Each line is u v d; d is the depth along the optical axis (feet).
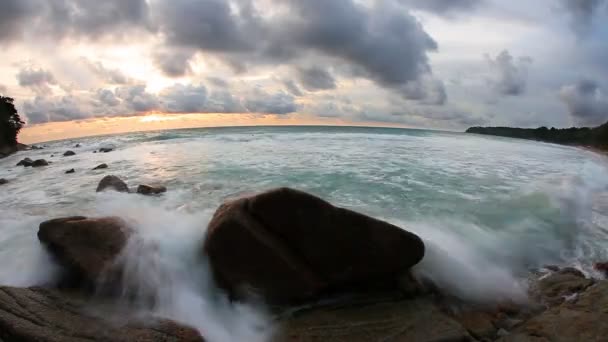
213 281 17.99
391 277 18.31
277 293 16.93
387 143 80.33
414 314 16.07
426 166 46.57
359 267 17.70
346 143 78.59
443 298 17.74
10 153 121.49
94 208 29.32
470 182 37.29
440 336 14.44
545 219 27.04
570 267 20.92
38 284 17.43
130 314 15.37
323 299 17.54
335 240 17.72
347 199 30.27
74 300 15.98
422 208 28.19
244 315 16.33
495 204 29.58
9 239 22.35
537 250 22.75
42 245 18.33
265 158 52.80
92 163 59.21
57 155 88.28
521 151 74.33
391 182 36.47
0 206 31.48
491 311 16.85
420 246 18.15
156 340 13.47
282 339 14.67
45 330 13.65
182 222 22.63
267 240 17.57
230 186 35.32
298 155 55.98
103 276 16.78
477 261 20.62
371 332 14.85
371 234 17.80
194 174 41.68
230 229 17.62
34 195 35.81
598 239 24.70
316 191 32.78
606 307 15.14
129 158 60.85
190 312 16.29
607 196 35.63
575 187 36.47
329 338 14.53
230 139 92.63
